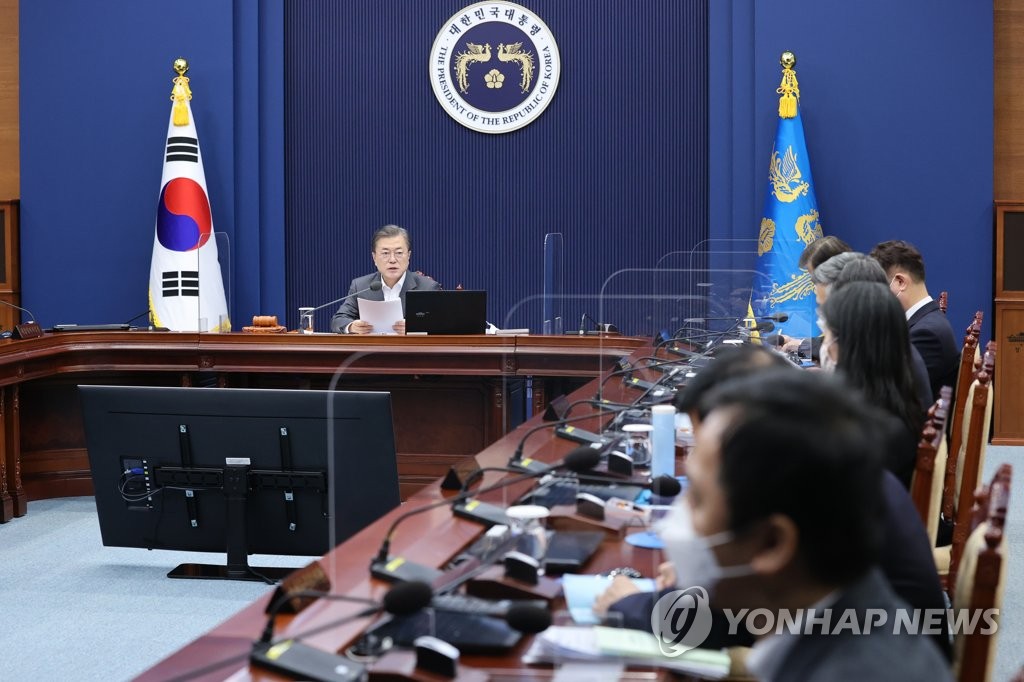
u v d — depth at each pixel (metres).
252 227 8.59
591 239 8.69
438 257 8.83
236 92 8.57
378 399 3.80
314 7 8.72
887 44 7.99
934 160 7.98
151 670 1.76
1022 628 4.15
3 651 3.99
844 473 1.05
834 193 8.09
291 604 2.01
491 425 5.91
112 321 8.59
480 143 8.74
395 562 2.23
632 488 2.71
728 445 1.08
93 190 8.55
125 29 8.47
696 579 1.13
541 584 2.02
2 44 8.96
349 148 8.79
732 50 8.29
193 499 4.33
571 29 8.62
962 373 4.21
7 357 5.68
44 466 6.39
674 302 7.15
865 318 2.85
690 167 8.56
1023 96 8.19
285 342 6.00
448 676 1.65
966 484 3.28
